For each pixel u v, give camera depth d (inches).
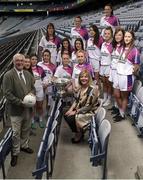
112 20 320.2
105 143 165.8
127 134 228.5
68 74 272.7
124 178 177.0
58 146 216.7
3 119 256.7
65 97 264.8
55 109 238.8
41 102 254.4
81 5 1807.3
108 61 278.2
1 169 192.2
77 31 340.2
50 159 178.5
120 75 242.8
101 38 300.7
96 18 1039.0
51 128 196.7
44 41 333.1
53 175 182.2
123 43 245.6
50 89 275.3
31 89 204.8
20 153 211.0
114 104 271.6
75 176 181.2
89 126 215.0
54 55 332.5
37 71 252.8
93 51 301.1
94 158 167.5
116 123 247.3
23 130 207.8
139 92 233.1
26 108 201.8
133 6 975.0
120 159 196.7
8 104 197.3
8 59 594.2
